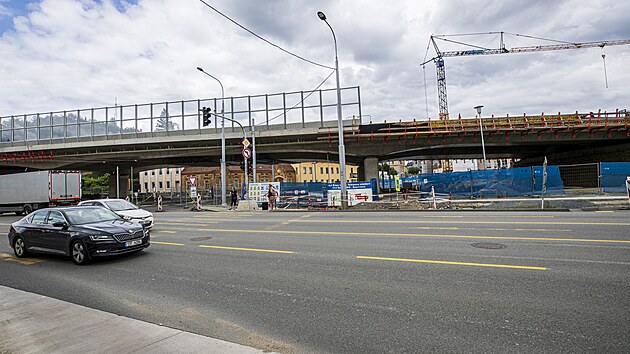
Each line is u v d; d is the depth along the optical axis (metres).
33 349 3.66
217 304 5.07
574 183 26.91
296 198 27.23
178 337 3.86
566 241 8.34
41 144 41.78
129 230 8.54
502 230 10.32
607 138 35.66
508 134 36.00
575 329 3.75
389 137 36.16
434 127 35.88
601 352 3.26
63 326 4.26
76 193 28.56
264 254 8.32
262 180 104.25
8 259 9.30
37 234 9.08
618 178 24.47
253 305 4.96
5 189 28.80
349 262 7.12
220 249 9.26
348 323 4.19
